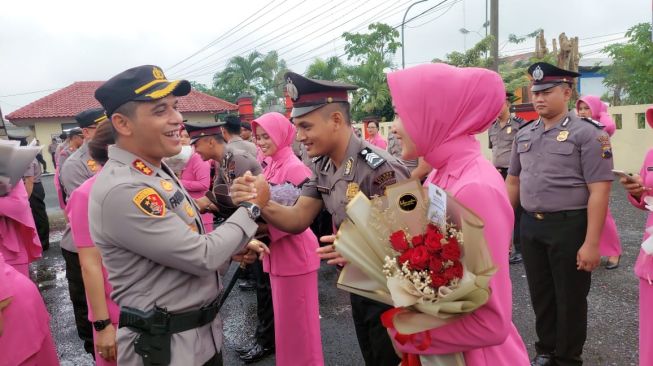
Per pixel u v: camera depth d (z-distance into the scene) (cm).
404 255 133
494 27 1336
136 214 156
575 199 273
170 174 190
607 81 1970
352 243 144
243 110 1386
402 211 141
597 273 464
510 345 154
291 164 334
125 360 170
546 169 282
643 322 239
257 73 3353
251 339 390
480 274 123
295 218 236
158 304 165
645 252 229
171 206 171
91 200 165
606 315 372
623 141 970
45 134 2812
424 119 145
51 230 876
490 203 133
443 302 125
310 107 209
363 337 220
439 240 128
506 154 561
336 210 218
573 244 275
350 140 218
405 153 154
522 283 460
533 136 298
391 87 150
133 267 165
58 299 521
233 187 190
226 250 171
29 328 210
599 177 263
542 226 285
